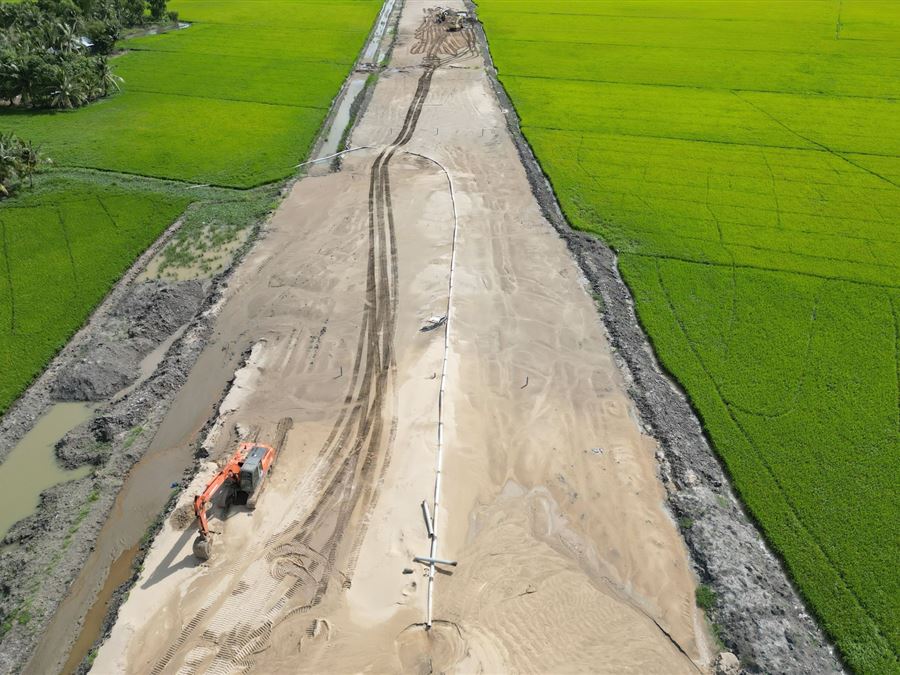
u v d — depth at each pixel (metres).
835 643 16.70
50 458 21.83
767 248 32.66
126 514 20.16
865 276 30.42
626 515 19.98
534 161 42.22
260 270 31.23
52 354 25.69
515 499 20.50
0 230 33.28
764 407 23.45
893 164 41.16
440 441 22.14
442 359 25.80
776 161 41.78
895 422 22.69
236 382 24.62
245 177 39.50
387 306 28.86
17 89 47.59
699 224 34.84
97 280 30.05
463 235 34.19
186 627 16.92
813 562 18.50
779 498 20.31
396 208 36.59
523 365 25.78
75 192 37.03
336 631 16.92
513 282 30.64
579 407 23.88
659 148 43.69
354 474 21.09
